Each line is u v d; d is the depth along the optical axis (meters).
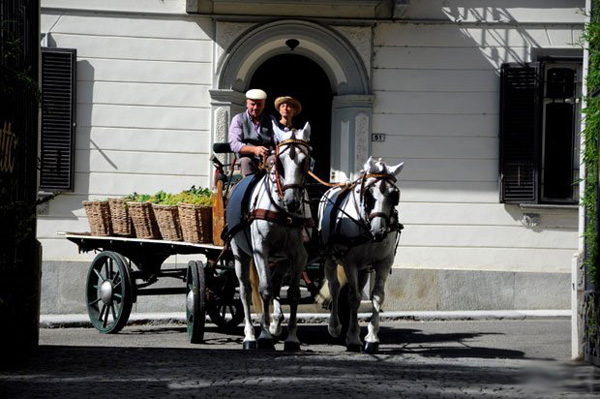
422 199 22.56
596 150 14.02
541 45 22.62
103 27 22.36
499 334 18.27
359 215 14.76
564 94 22.62
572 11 22.64
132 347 15.36
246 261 15.54
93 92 22.34
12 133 13.43
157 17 22.45
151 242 17.08
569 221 22.59
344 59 22.53
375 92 22.62
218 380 11.74
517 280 22.34
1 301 12.15
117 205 17.83
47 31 22.22
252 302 16.67
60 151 22.06
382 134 22.58
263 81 23.27
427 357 14.43
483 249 22.53
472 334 18.20
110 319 20.66
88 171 22.30
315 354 14.52
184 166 22.45
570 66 22.66
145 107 22.45
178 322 20.80
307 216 15.33
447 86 22.64
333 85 23.09
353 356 14.36
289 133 14.47
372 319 15.04
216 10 22.31
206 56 22.47
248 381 11.66
